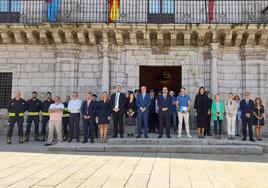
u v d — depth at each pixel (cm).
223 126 1337
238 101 1306
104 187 528
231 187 538
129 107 1159
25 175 614
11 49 1456
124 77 1427
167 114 1116
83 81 1421
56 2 1387
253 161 820
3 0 1442
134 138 1084
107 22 1320
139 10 1399
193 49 1420
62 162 767
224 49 1414
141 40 1419
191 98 1404
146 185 544
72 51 1410
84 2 1406
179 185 546
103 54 1387
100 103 1118
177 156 891
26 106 1228
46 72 1438
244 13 1371
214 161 810
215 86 1364
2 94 1441
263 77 1382
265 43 1374
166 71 1550
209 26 1300
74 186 532
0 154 883
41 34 1376
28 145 1091
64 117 1247
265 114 1362
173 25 1298
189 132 1280
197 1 1397
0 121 1416
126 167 708
